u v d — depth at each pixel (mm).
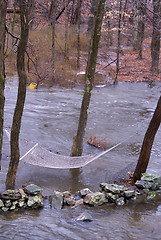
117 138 10727
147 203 6398
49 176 7551
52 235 4930
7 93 15312
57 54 21297
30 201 5758
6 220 5254
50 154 7793
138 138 10844
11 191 5812
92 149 9672
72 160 7668
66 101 14867
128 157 9227
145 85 19250
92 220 5531
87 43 24797
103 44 27969
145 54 27172
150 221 5680
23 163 8180
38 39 21719
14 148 6480
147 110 14312
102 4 7379
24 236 4812
